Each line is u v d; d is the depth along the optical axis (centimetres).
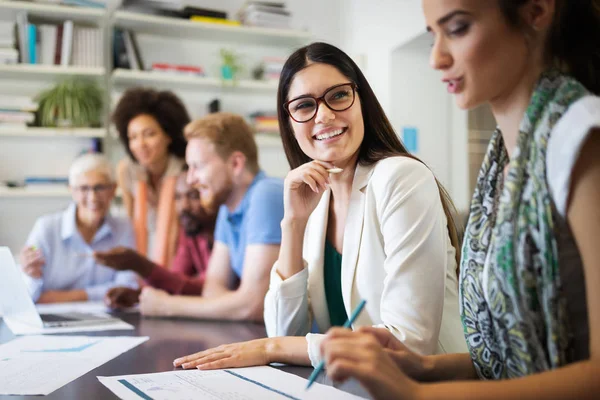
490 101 64
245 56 412
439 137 381
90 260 240
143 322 158
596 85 61
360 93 111
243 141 180
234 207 184
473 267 70
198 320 163
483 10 57
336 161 111
